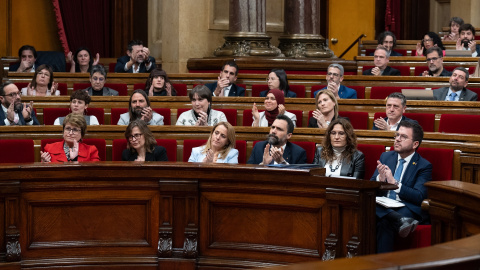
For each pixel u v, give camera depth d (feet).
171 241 22.82
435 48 43.06
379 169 23.30
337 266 9.17
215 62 50.42
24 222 22.29
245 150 28.55
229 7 51.90
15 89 32.81
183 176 22.70
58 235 22.66
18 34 58.08
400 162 24.39
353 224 20.66
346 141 24.94
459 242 10.87
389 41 54.90
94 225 22.88
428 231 22.39
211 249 22.86
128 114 33.12
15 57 53.57
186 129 30.17
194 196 22.74
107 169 22.59
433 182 19.63
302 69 51.19
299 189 21.66
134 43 46.73
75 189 22.59
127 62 47.09
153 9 58.29
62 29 58.85
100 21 60.18
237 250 22.59
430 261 9.52
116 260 22.84
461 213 18.42
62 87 42.70
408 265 9.30
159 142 29.14
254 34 51.31
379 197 22.93
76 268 22.61
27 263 22.22
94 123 33.47
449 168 24.68
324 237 21.36
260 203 22.26
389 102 29.81
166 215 22.86
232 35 51.44
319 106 30.81
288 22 53.98
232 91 41.14
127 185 22.84
